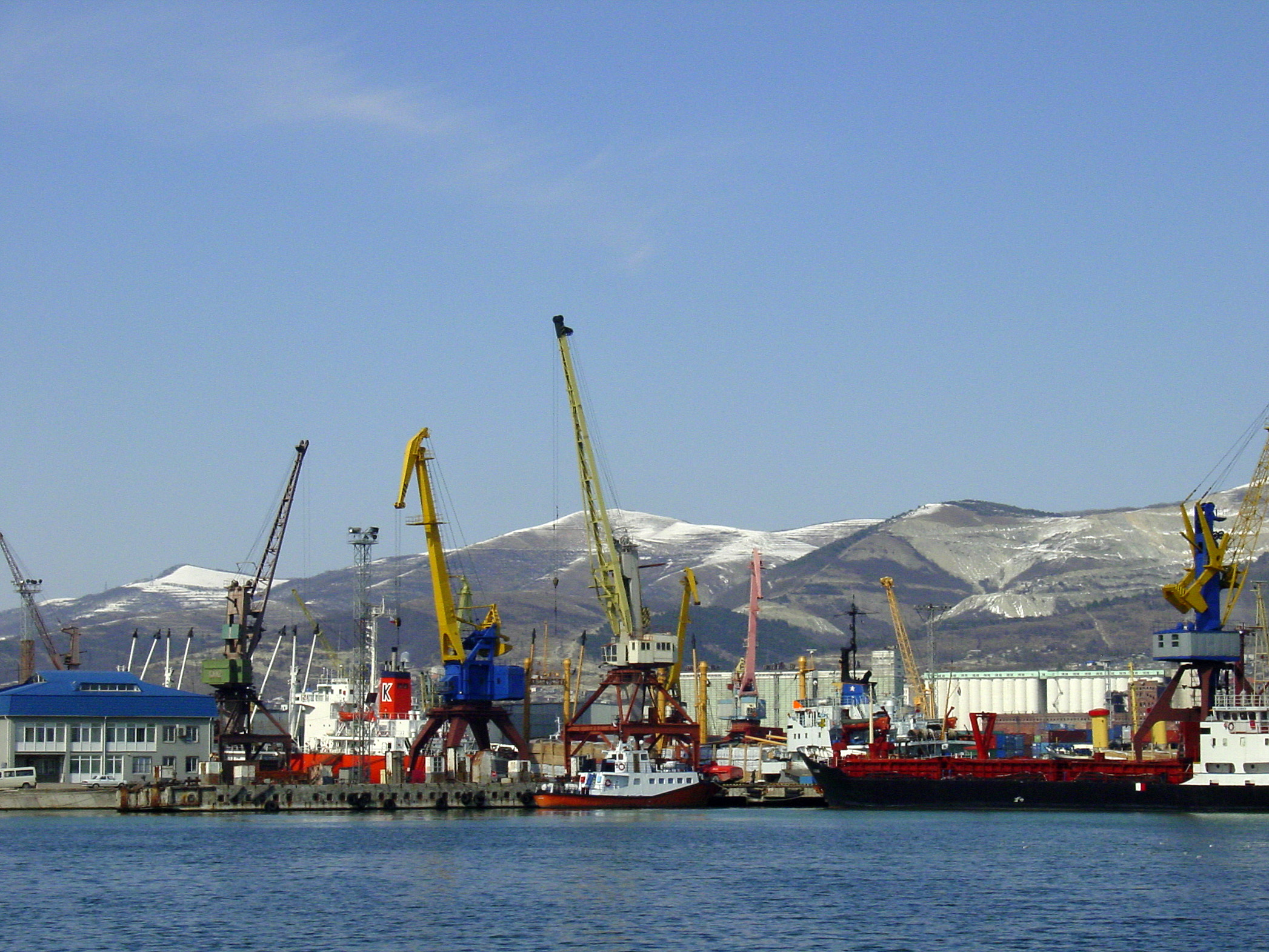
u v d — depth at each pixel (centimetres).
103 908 12688
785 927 11806
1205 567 19875
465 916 12325
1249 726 19000
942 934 11512
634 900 13100
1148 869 14675
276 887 13825
